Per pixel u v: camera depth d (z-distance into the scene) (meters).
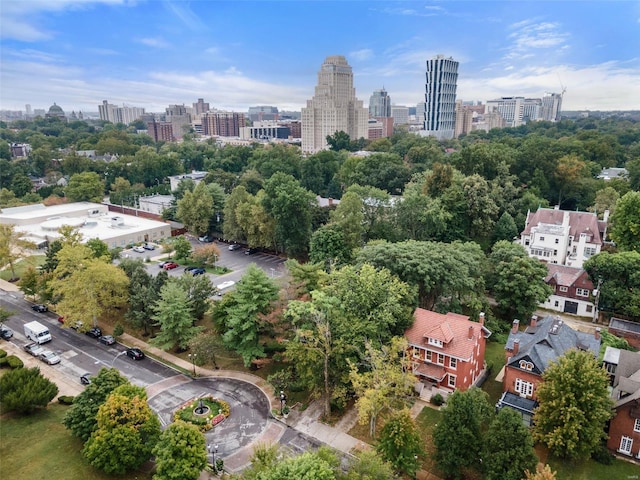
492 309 69.75
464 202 88.00
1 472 39.25
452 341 49.66
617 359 47.56
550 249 80.56
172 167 176.38
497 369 55.53
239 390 51.91
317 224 100.38
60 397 49.38
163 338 57.97
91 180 144.50
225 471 39.38
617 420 40.38
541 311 71.31
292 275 63.31
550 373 40.19
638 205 75.56
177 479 35.38
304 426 45.56
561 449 39.47
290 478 28.95
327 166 153.50
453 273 58.53
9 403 45.47
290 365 54.94
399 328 52.09
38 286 70.88
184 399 49.81
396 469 38.25
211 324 66.12
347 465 39.28
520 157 112.50
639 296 62.00
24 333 66.00
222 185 138.00
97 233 106.94
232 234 105.50
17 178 150.62
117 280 63.69
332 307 47.84
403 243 65.38
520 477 33.19
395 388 41.88
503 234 89.50
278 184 96.19
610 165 146.25
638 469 38.88
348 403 49.31
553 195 110.75
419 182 103.94
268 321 54.59
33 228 112.44
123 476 39.12
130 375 54.84
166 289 59.94
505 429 34.69
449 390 49.94
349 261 79.88
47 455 41.34
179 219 118.25
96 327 65.88
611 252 81.50
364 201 89.81
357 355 47.00
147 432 39.59
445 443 36.78
